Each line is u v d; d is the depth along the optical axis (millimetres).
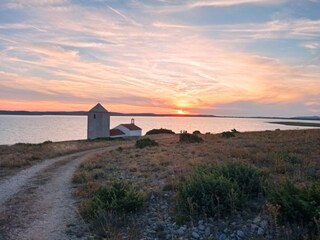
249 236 6938
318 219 6324
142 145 37625
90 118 71250
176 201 9641
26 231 8383
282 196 7387
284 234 6551
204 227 7602
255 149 22203
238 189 8719
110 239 7176
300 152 19781
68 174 18906
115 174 17250
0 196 13031
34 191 13898
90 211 9094
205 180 8852
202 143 34906
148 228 8039
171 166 17438
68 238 7703
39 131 160250
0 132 144875
